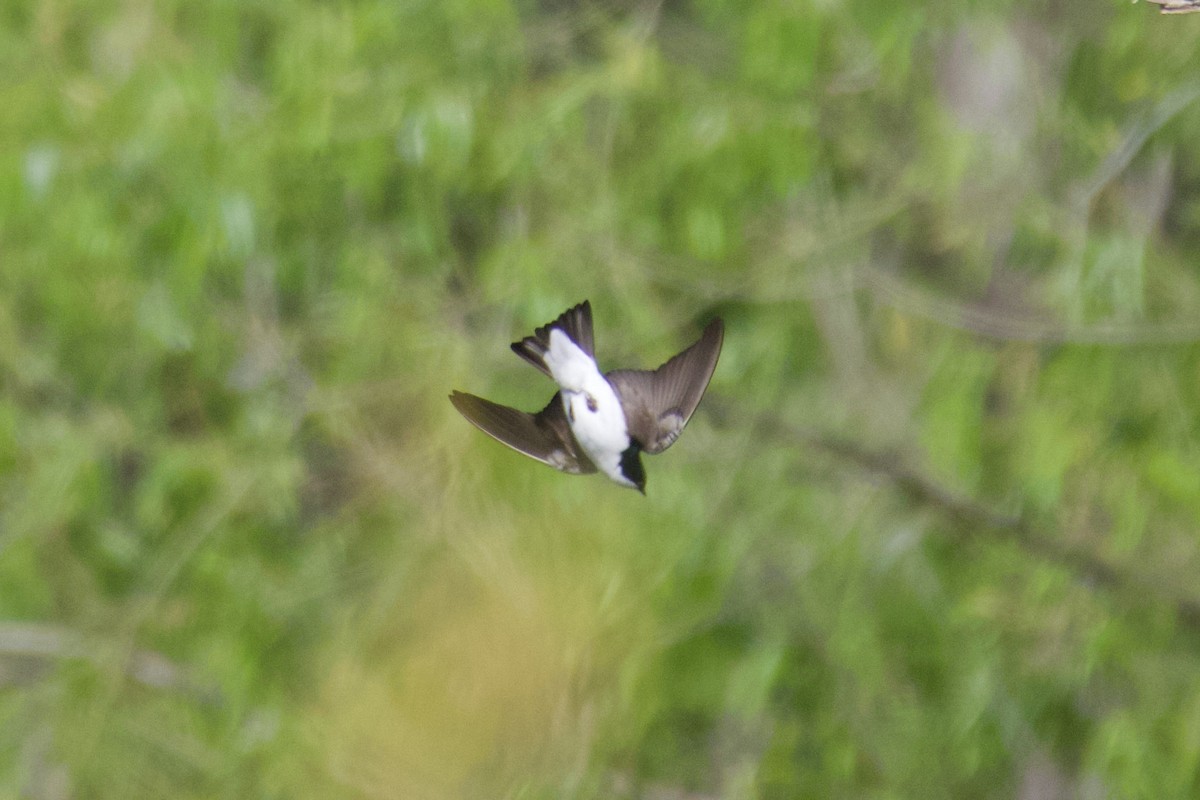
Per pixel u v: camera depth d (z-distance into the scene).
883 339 12.19
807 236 11.13
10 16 11.43
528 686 11.11
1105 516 11.41
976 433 11.06
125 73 11.37
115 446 11.93
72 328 11.30
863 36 11.16
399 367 11.12
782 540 11.27
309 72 10.79
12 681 12.82
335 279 11.55
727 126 10.76
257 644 11.38
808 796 11.55
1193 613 10.65
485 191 11.45
